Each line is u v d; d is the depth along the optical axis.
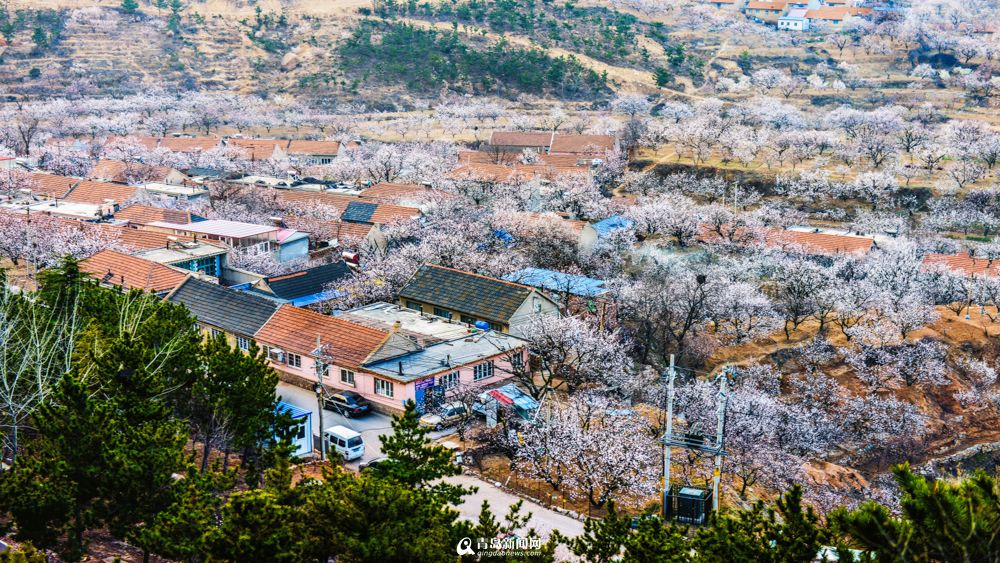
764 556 27.39
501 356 61.81
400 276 78.12
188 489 31.00
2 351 40.50
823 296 78.50
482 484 48.38
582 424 53.28
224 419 39.88
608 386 62.72
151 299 51.44
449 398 57.28
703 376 70.56
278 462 32.00
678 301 75.81
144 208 96.75
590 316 72.56
